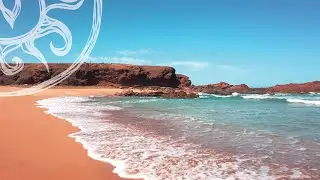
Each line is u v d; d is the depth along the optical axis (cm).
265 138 1405
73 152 1076
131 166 924
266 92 9675
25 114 2203
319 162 1009
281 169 930
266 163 991
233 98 6209
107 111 2667
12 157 1000
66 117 2097
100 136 1388
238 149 1181
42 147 1144
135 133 1488
